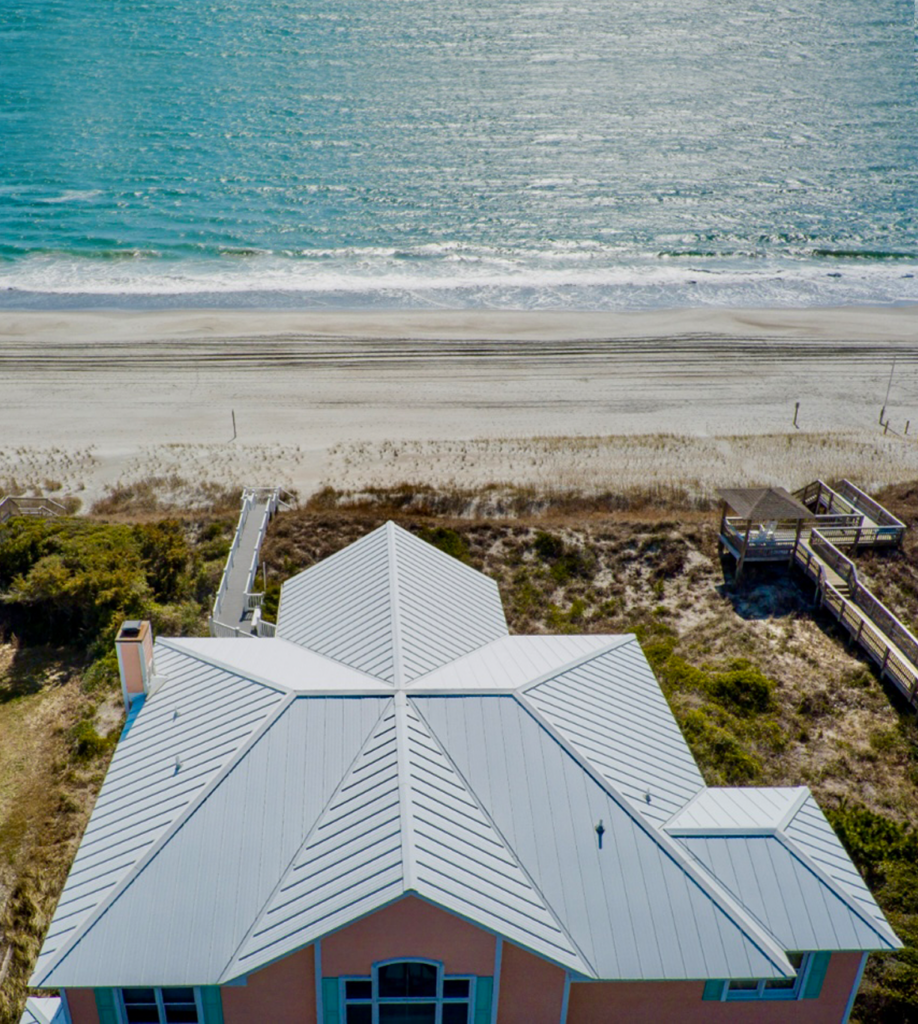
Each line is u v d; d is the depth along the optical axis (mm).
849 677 28828
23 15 152750
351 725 17516
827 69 131750
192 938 14836
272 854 15695
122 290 64375
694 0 179000
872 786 24641
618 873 15781
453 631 21391
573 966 14578
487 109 111562
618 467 43406
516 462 43844
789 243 75500
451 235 76062
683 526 37031
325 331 58438
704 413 49219
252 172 89625
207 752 17656
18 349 55312
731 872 16141
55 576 30688
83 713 27203
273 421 47750
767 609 32469
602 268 70250
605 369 54062
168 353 55125
